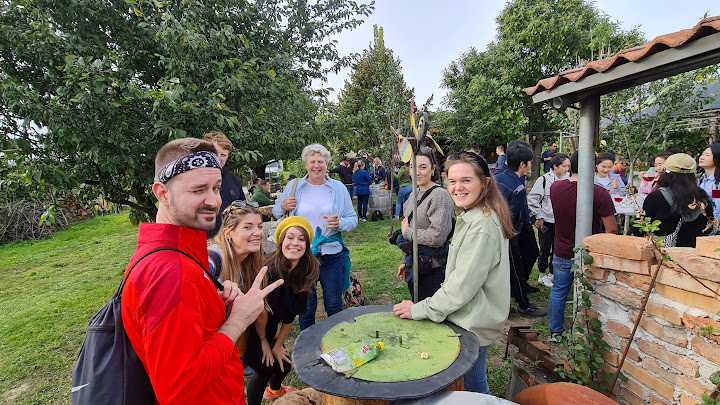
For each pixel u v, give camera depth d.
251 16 4.68
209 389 1.17
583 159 2.70
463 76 16.41
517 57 14.13
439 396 1.45
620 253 2.01
